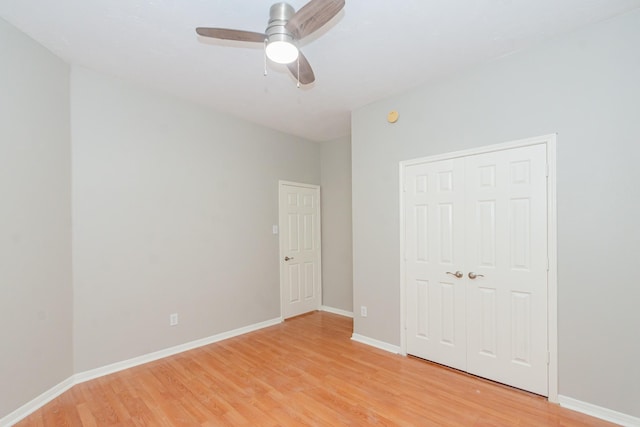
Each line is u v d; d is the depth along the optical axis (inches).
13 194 81.3
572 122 85.0
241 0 71.7
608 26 79.8
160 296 120.0
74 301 99.2
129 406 86.4
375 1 71.6
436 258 112.3
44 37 85.8
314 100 130.6
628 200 77.1
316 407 85.8
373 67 103.2
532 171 91.8
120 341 109.0
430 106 114.0
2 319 78.0
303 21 66.8
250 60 98.9
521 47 92.3
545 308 89.1
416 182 118.0
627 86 77.5
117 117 110.2
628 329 76.9
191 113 131.7
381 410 84.2
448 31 83.8
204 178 135.7
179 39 87.4
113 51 93.3
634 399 75.9
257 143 159.5
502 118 97.1
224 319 140.9
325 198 193.0
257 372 106.7
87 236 102.3
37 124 88.0
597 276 81.0
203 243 134.4
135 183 114.3
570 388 84.7
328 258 190.5
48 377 89.4
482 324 101.1
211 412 83.6
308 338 140.8
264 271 159.9
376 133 131.1
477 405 86.0
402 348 121.2
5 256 79.0
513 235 95.2
